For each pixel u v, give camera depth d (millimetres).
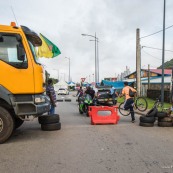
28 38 8977
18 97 8656
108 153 7070
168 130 10719
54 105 13188
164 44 18984
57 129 10750
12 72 8562
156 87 40312
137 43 25719
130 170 5676
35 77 8742
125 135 9609
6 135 8383
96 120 12438
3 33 8578
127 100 13125
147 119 11648
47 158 6625
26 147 7824
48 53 12938
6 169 5797
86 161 6344
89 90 16562
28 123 12836
